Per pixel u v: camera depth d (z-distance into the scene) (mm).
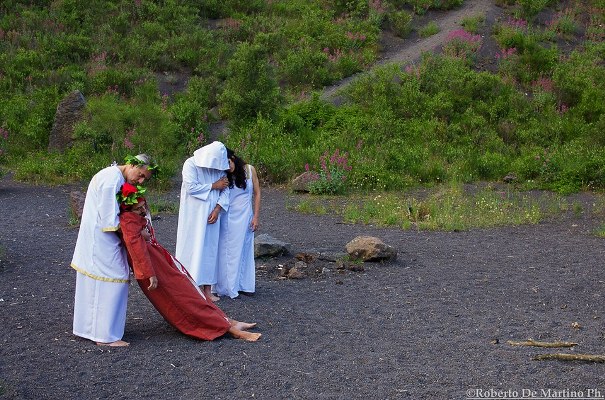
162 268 6965
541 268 10195
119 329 6934
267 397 5770
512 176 18438
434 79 22891
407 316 7957
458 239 12109
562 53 26094
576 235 12609
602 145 19812
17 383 5934
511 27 26844
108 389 5883
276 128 20250
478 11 28656
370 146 19625
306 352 6777
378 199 15656
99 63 24812
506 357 6684
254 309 8125
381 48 26656
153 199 15906
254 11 29688
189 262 8266
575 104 22969
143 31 27203
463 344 7035
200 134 20203
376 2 28734
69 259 10312
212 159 8180
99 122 19703
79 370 6238
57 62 24922
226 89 21828
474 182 18375
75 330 6938
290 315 7941
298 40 26906
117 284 6820
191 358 6551
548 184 17656
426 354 6758
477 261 10578
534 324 7707
